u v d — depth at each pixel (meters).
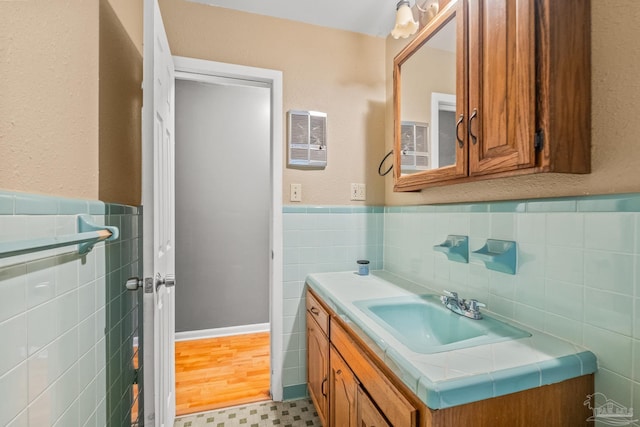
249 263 2.79
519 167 0.82
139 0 1.44
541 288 0.94
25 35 0.65
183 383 2.01
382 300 1.28
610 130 0.77
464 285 1.27
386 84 2.02
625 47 0.74
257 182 2.81
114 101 1.14
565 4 0.77
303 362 1.86
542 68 0.77
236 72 1.72
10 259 0.56
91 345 0.91
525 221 1.00
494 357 0.77
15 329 0.58
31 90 0.67
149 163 0.98
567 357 0.77
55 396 0.72
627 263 0.73
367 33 1.98
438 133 1.28
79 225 0.81
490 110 0.92
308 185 1.87
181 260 2.61
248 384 2.01
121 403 1.19
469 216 1.24
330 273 1.86
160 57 1.17
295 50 1.84
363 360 0.98
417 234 1.61
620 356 0.74
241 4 1.70
